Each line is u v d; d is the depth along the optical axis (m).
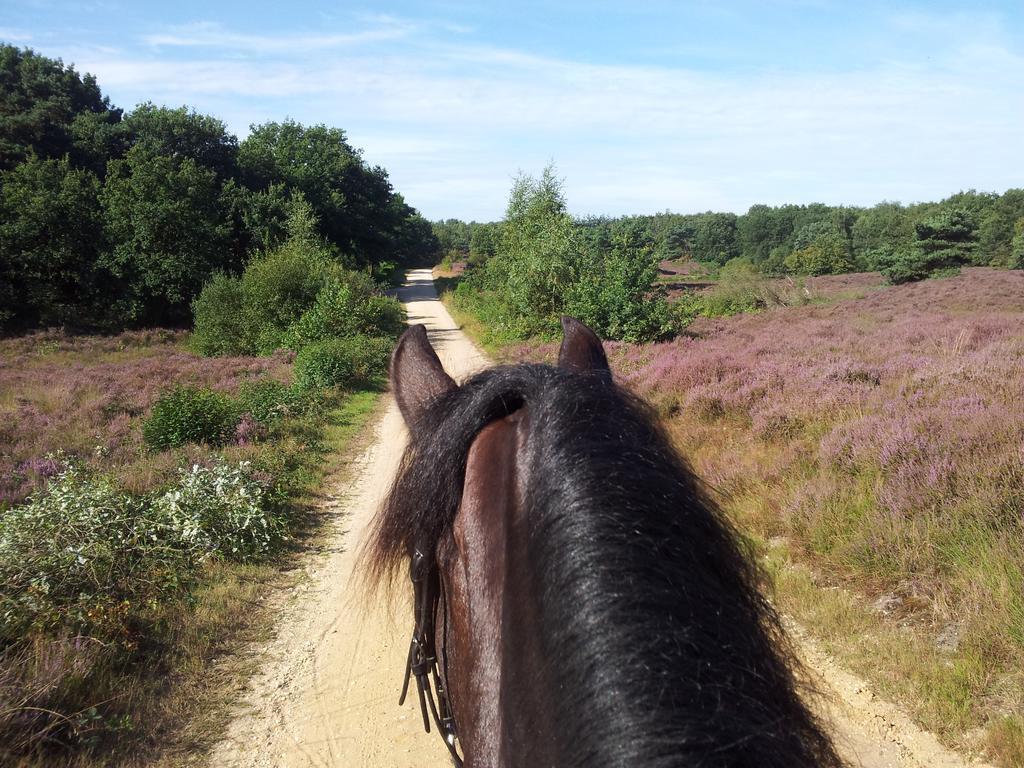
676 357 15.51
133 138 51.88
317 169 63.59
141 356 28.64
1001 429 6.96
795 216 101.00
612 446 1.32
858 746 4.18
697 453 9.62
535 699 1.13
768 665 1.19
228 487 8.29
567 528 1.18
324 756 4.68
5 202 37.25
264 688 5.49
